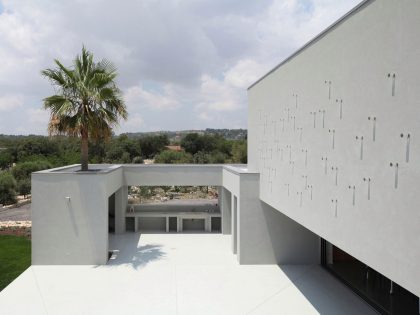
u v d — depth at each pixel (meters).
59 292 13.18
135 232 22.61
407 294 11.09
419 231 5.81
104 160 53.56
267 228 16.30
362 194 7.50
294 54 11.72
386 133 6.68
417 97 5.84
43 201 16.06
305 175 10.78
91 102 16.94
